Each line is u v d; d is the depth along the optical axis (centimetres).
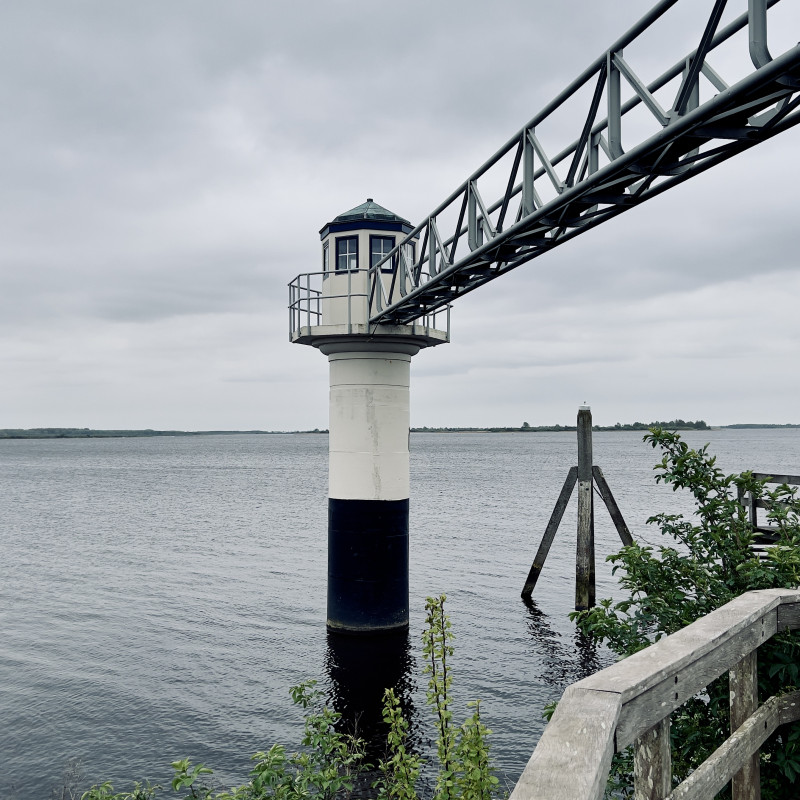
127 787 1288
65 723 1557
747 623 327
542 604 2425
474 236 1179
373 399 1969
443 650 689
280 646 2036
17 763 1383
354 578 1978
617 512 2323
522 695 1648
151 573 3055
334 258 2048
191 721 1560
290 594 2659
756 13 584
